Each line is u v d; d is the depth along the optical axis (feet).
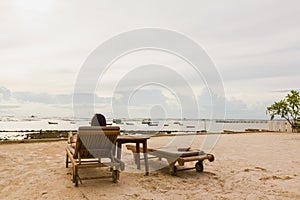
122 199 11.22
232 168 17.20
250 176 14.99
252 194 11.80
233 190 12.46
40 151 24.58
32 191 12.18
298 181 13.88
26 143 31.17
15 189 12.47
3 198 11.24
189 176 15.30
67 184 13.34
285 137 40.86
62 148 26.73
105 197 11.47
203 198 11.35
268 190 12.38
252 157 21.26
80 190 12.42
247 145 29.60
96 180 14.30
